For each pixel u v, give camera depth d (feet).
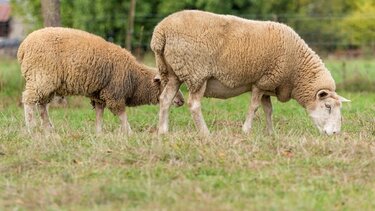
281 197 52.44
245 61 72.90
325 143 64.85
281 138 67.46
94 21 187.73
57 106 106.83
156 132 76.07
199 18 72.38
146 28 191.11
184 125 84.69
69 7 188.34
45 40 74.08
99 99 77.92
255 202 50.80
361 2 250.16
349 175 57.57
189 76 72.84
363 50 226.58
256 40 72.95
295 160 60.75
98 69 75.10
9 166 60.03
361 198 52.65
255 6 203.72
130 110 101.81
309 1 248.73
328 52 229.25
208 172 58.18
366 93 126.31
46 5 111.04
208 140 66.08
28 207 50.19
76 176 57.00
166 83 75.87
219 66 72.90
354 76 134.41
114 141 66.39
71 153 63.31
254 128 80.28
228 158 61.00
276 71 74.28
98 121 79.87
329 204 51.08
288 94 77.66
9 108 103.09
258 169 58.59
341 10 252.21
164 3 190.29
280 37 73.87
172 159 60.75
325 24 231.71
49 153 62.85
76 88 75.46
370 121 85.30
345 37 234.17
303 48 75.82
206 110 101.04
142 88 79.87
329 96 75.92
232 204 50.26
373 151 62.90
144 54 169.27
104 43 76.54
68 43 74.33
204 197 51.19
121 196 51.55
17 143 67.82
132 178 56.95
